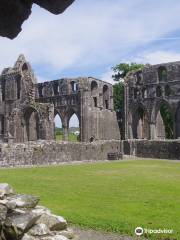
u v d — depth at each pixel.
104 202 17.45
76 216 14.46
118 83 87.94
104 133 72.31
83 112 68.25
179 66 66.38
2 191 10.78
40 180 25.59
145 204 16.98
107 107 74.31
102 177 27.97
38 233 9.70
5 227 9.64
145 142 58.88
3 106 72.88
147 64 72.56
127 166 38.62
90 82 69.62
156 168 36.25
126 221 13.69
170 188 22.05
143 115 73.25
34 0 7.31
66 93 71.06
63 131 71.00
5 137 63.12
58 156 44.59
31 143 42.12
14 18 7.46
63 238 9.90
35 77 75.50
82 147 49.44
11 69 72.31
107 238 11.70
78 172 31.72
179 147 54.59
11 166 37.59
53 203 17.19
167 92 67.62
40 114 58.03
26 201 10.62
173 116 66.56
